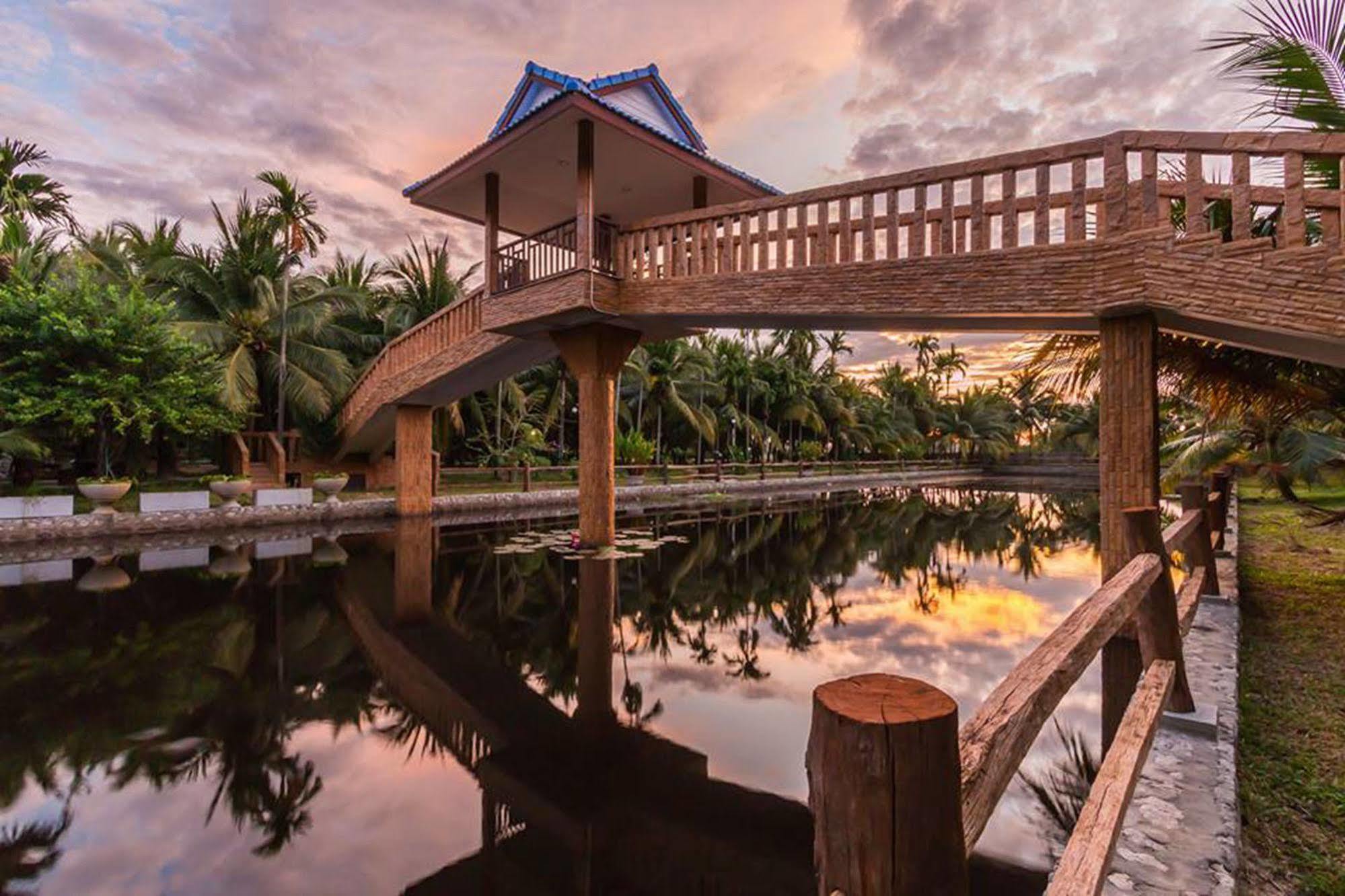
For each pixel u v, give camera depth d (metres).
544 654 5.61
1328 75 4.40
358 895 2.47
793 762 3.64
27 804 3.11
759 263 7.59
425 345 12.51
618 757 3.69
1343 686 3.70
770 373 31.92
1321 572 6.73
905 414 44.16
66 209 16.33
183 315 15.76
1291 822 2.43
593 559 9.61
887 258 6.49
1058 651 1.55
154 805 3.11
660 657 5.51
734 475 26.16
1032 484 32.09
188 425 12.66
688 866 2.67
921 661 5.32
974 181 5.96
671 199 11.46
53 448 13.41
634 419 26.84
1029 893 2.40
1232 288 4.65
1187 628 3.54
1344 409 5.87
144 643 5.62
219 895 2.46
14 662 5.11
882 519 15.57
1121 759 1.93
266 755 3.67
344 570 8.71
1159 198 5.04
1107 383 5.36
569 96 8.26
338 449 16.41
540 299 9.32
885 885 0.71
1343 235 4.28
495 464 19.83
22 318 11.23
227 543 10.81
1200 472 9.67
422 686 4.79
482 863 2.68
